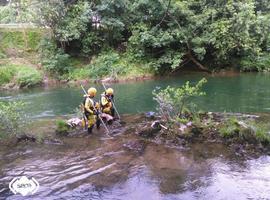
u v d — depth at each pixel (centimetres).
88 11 2169
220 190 534
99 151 705
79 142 770
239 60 2353
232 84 1798
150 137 758
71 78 2075
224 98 1420
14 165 655
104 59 2188
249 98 1410
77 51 2292
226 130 725
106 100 916
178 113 803
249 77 2059
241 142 700
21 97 1619
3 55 2173
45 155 700
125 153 686
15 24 2475
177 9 2222
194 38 2200
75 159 670
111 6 2211
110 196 530
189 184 553
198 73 2267
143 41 2186
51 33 2202
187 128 739
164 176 580
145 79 2102
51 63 2083
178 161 637
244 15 2177
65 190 551
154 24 2323
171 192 531
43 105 1402
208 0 2311
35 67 2138
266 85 1736
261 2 2816
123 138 775
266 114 993
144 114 999
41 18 2105
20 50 2258
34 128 898
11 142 788
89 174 601
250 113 1016
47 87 1939
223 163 625
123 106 1325
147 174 588
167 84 1873
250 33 2383
